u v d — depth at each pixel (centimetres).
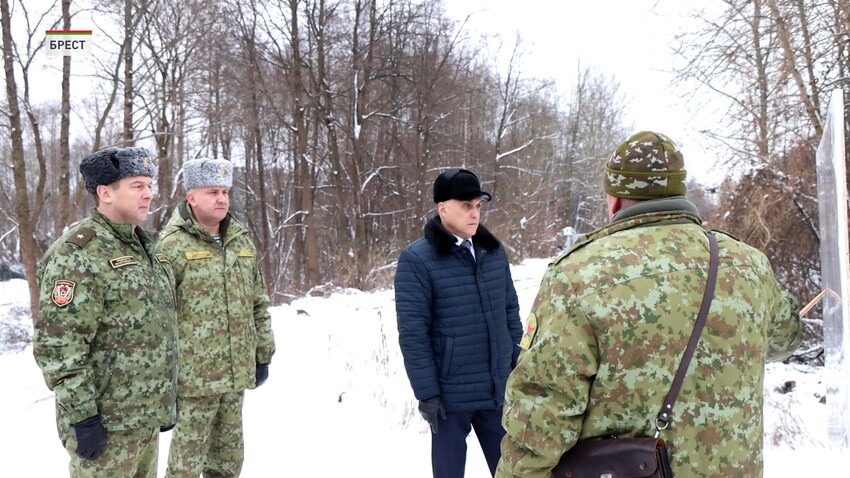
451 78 2355
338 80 2212
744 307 162
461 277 316
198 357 343
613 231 175
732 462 156
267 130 2655
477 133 2825
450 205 317
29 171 2839
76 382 254
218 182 357
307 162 2169
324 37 2180
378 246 2061
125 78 1355
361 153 2238
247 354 366
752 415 161
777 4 779
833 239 222
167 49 1620
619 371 157
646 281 160
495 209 2334
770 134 827
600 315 158
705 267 163
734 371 158
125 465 276
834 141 204
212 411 349
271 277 2531
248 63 2141
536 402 166
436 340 317
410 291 313
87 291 263
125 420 273
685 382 156
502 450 181
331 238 2466
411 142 2306
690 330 157
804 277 803
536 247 2153
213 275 354
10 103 1049
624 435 161
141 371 279
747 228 831
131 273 279
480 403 312
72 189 2798
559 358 161
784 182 802
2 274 2856
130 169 279
